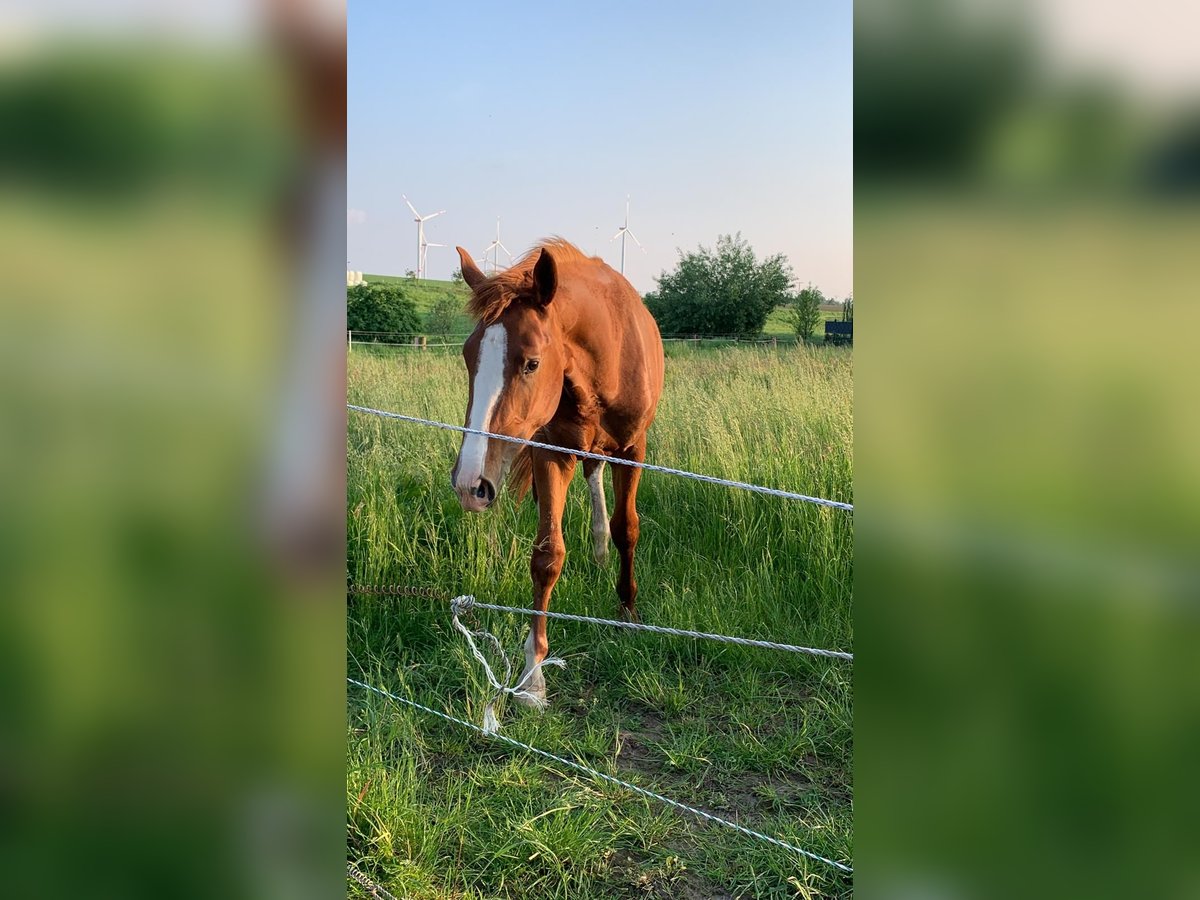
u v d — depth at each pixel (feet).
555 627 12.53
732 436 16.89
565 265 11.09
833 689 10.85
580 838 7.77
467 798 8.48
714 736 9.95
